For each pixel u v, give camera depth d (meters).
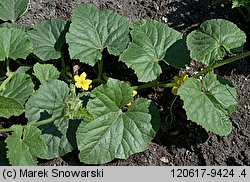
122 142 0.99
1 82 1.05
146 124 1.00
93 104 0.98
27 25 1.12
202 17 1.19
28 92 1.01
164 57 1.06
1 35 1.03
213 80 1.03
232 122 1.07
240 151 1.05
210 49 1.04
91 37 1.06
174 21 1.18
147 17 1.18
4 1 1.12
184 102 0.97
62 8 1.18
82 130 0.98
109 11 1.08
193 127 1.07
